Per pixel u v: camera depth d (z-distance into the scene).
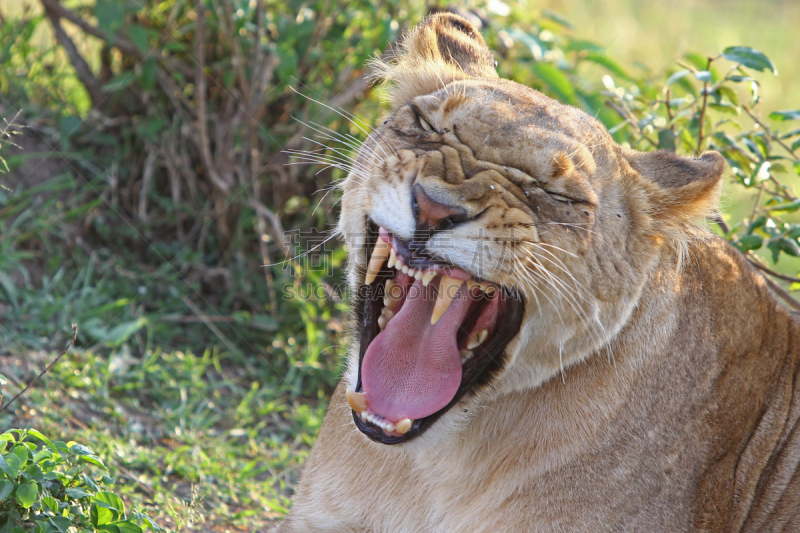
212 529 6.24
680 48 14.58
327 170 9.44
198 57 9.00
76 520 4.70
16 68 10.28
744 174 7.59
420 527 5.52
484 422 5.34
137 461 6.71
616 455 5.17
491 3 10.48
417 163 5.00
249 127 9.34
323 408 8.41
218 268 9.38
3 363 7.34
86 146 9.87
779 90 15.96
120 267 9.21
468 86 5.43
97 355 8.05
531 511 5.20
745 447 5.62
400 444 5.12
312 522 5.79
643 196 5.27
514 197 4.91
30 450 4.83
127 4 9.55
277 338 9.05
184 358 8.28
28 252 8.82
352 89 9.37
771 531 5.64
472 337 5.30
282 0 9.85
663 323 5.27
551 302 4.92
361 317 5.64
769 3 20.44
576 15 16.95
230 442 7.62
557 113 5.25
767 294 5.96
